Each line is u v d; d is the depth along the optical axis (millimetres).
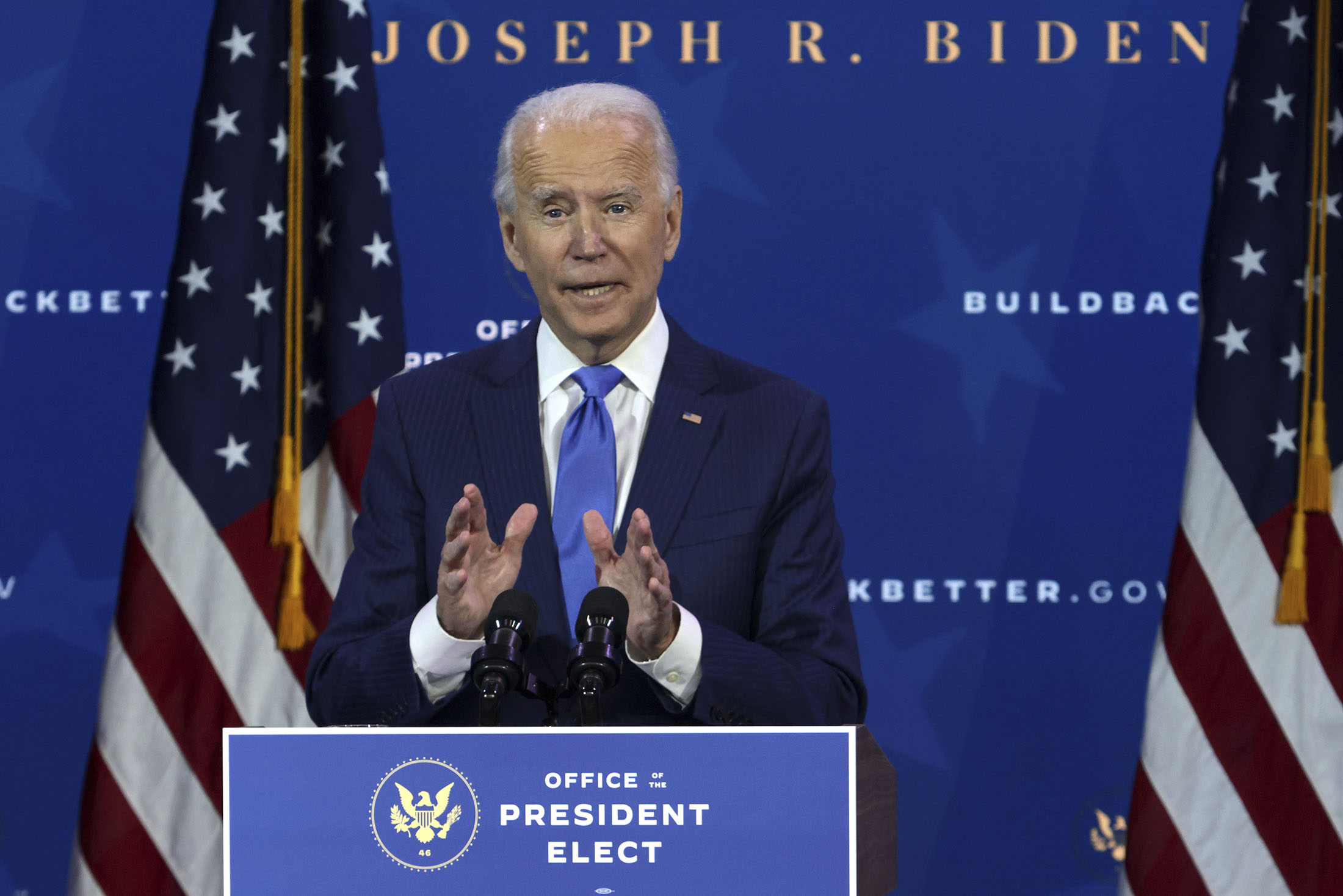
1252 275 12398
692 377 7945
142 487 12398
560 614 7305
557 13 13398
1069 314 13195
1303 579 11930
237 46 12766
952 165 13297
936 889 12992
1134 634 13039
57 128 13258
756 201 13305
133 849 12047
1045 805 13000
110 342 13164
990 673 13086
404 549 7648
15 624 12984
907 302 13234
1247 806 12016
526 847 4891
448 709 7074
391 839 4910
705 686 6285
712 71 13375
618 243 7293
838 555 7750
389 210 12797
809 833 4902
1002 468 13148
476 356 8312
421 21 13367
